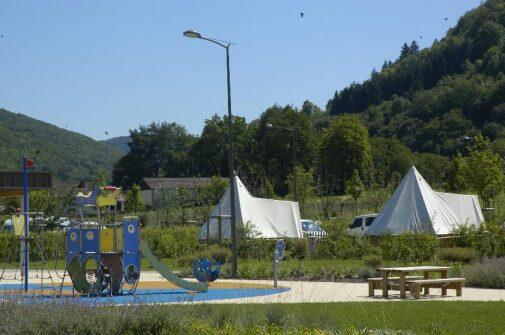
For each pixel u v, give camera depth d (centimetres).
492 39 15162
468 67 14850
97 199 2138
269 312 1108
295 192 4953
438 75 16100
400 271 1661
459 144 11625
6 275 2741
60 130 16062
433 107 13350
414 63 17038
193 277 2505
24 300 1159
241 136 11175
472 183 5153
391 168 10025
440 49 16312
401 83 17000
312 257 3130
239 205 3572
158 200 6588
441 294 1733
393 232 3281
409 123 13450
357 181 6412
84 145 16288
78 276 1848
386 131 13862
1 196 2867
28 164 2162
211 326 1032
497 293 1744
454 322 1186
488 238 2819
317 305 1430
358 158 9838
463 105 12606
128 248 1884
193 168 11725
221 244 3347
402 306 1423
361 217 3806
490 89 12331
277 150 10069
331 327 1019
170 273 1912
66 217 4484
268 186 5806
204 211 4838
